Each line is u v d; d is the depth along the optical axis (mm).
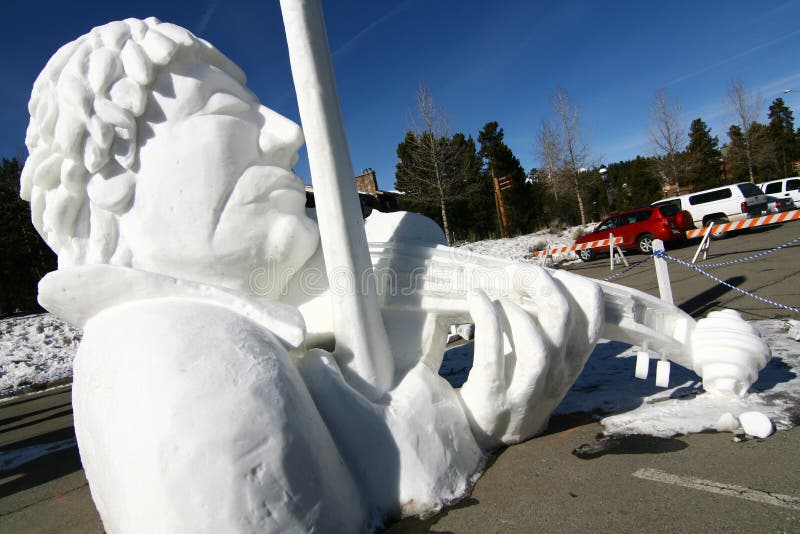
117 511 1859
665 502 2234
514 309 2818
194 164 2469
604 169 27781
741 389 3260
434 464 2447
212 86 2607
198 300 2381
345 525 2078
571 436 3094
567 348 2928
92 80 2357
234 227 2533
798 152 38531
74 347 11242
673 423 3070
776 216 8398
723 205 15406
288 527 1839
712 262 10297
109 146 2391
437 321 3115
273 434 1885
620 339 3346
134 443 1812
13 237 18016
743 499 2176
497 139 30438
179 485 1737
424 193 22000
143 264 2516
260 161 2674
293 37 2449
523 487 2523
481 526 2227
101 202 2428
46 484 4254
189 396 1843
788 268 8188
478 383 2748
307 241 2818
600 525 2135
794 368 3768
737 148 33125
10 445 5793
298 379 2232
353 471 2336
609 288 3340
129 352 2000
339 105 2580
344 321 2600
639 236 14602
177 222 2461
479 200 28938
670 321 3559
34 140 2621
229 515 1743
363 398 2424
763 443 2672
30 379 9609
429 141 20438
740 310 6016
